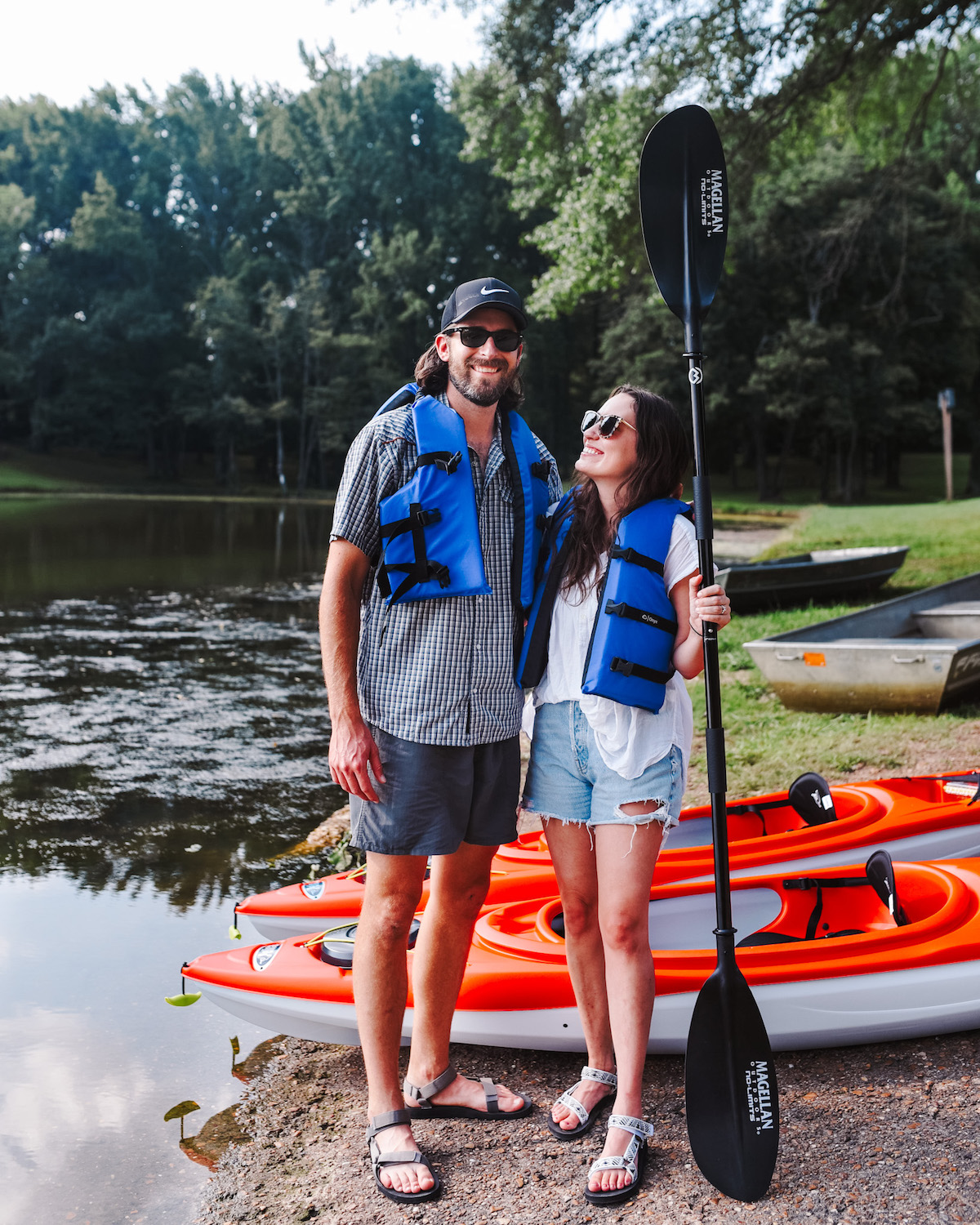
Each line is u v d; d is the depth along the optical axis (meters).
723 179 2.43
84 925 4.07
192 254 57.66
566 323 52.06
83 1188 2.41
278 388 53.44
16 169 60.16
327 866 4.69
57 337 54.38
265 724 7.51
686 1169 2.27
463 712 2.26
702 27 12.91
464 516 2.24
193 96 58.22
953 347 41.03
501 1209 2.18
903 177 17.53
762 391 40.53
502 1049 2.90
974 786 3.96
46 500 45.22
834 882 3.12
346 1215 2.21
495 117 15.06
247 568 18.66
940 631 8.53
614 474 2.33
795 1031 2.64
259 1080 2.91
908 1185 2.16
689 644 2.27
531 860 3.55
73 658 10.06
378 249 49.50
